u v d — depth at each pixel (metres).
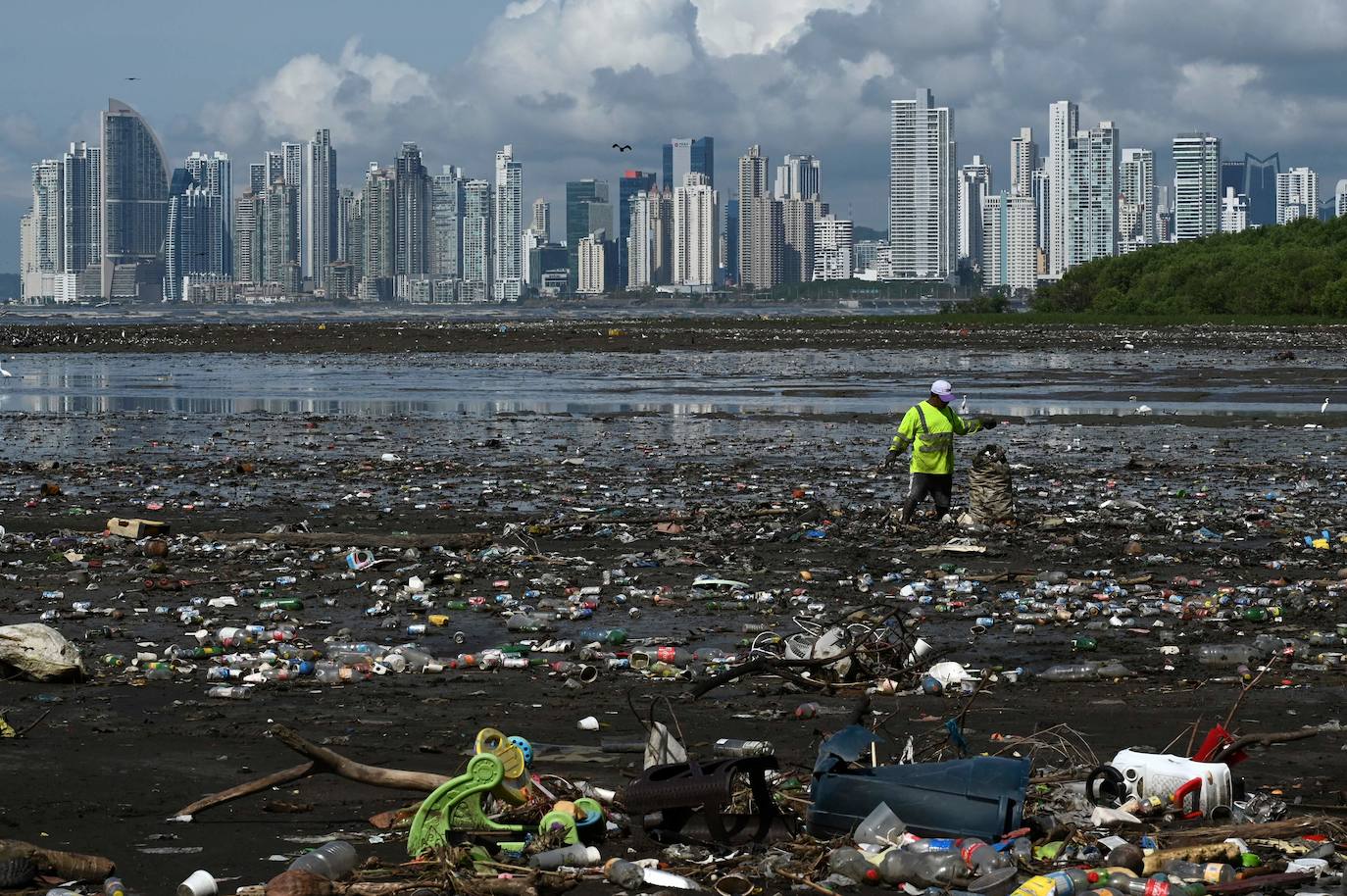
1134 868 7.60
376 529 21.66
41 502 24.41
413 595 16.73
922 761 9.70
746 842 8.23
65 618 15.37
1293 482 27.61
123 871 7.84
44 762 10.05
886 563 18.97
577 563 18.72
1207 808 8.73
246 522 22.36
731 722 11.40
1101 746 10.55
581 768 9.97
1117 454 33.06
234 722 11.31
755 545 20.41
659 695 12.37
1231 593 16.61
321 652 13.75
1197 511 23.62
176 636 14.59
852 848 7.83
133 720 11.38
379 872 7.73
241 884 7.64
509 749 8.48
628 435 37.38
